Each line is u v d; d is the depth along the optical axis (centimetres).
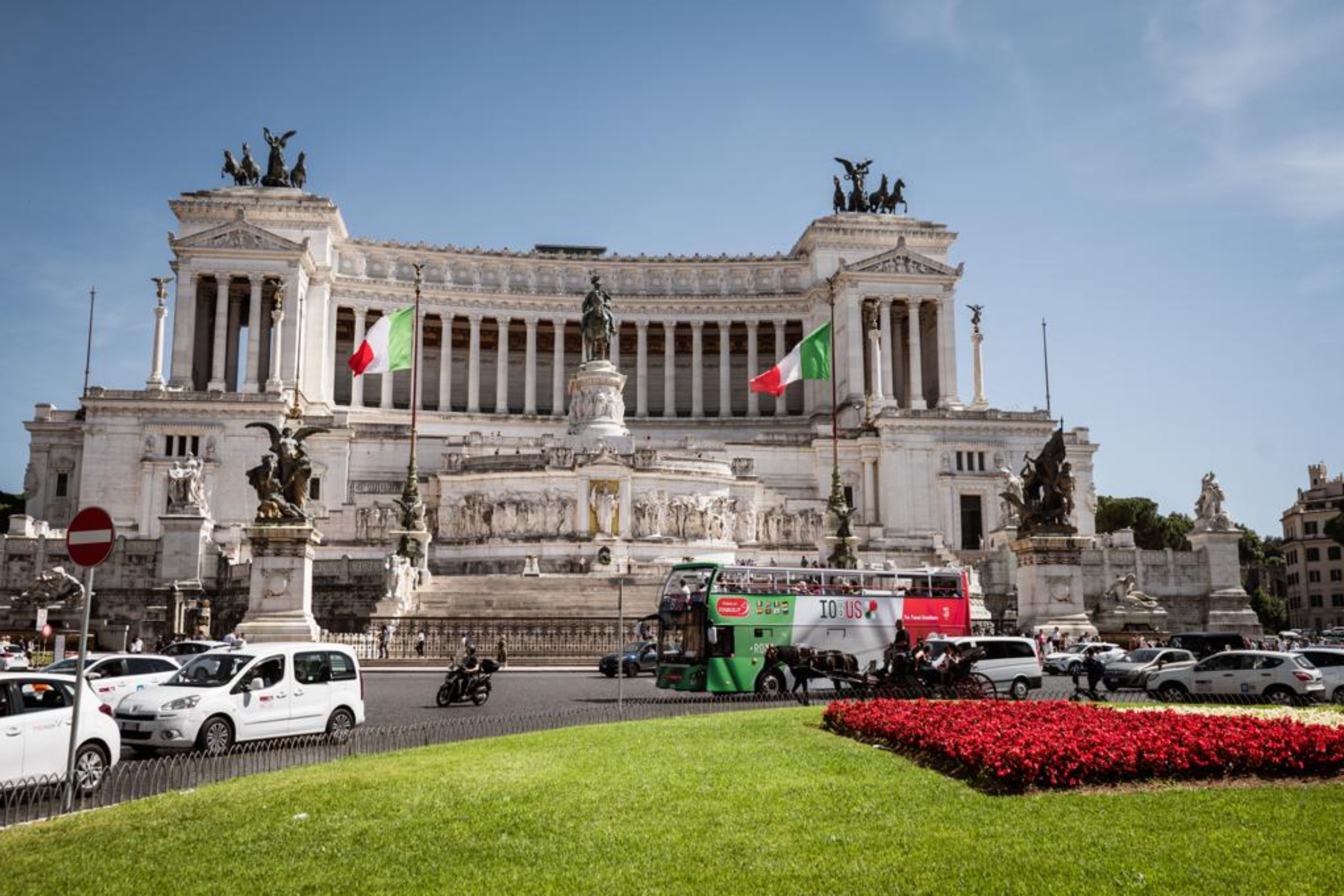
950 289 13762
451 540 9762
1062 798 2012
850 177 15200
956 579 5262
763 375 9194
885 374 13575
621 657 3700
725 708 3944
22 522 8375
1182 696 4350
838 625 4891
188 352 12169
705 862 1588
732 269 14862
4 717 2241
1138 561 9138
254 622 5181
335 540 9894
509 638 6425
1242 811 1900
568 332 14912
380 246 13812
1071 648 5444
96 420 10800
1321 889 1448
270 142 13688
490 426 13425
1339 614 17675
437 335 14950
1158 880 1488
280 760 2755
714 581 4684
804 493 11800
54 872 1603
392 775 2242
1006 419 11925
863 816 1862
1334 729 2391
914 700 3544
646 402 14438
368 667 5934
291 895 1485
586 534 9494
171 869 1608
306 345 12925
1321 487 18312
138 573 8062
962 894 1437
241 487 10881
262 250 12381
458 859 1623
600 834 1741
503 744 2767
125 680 3625
